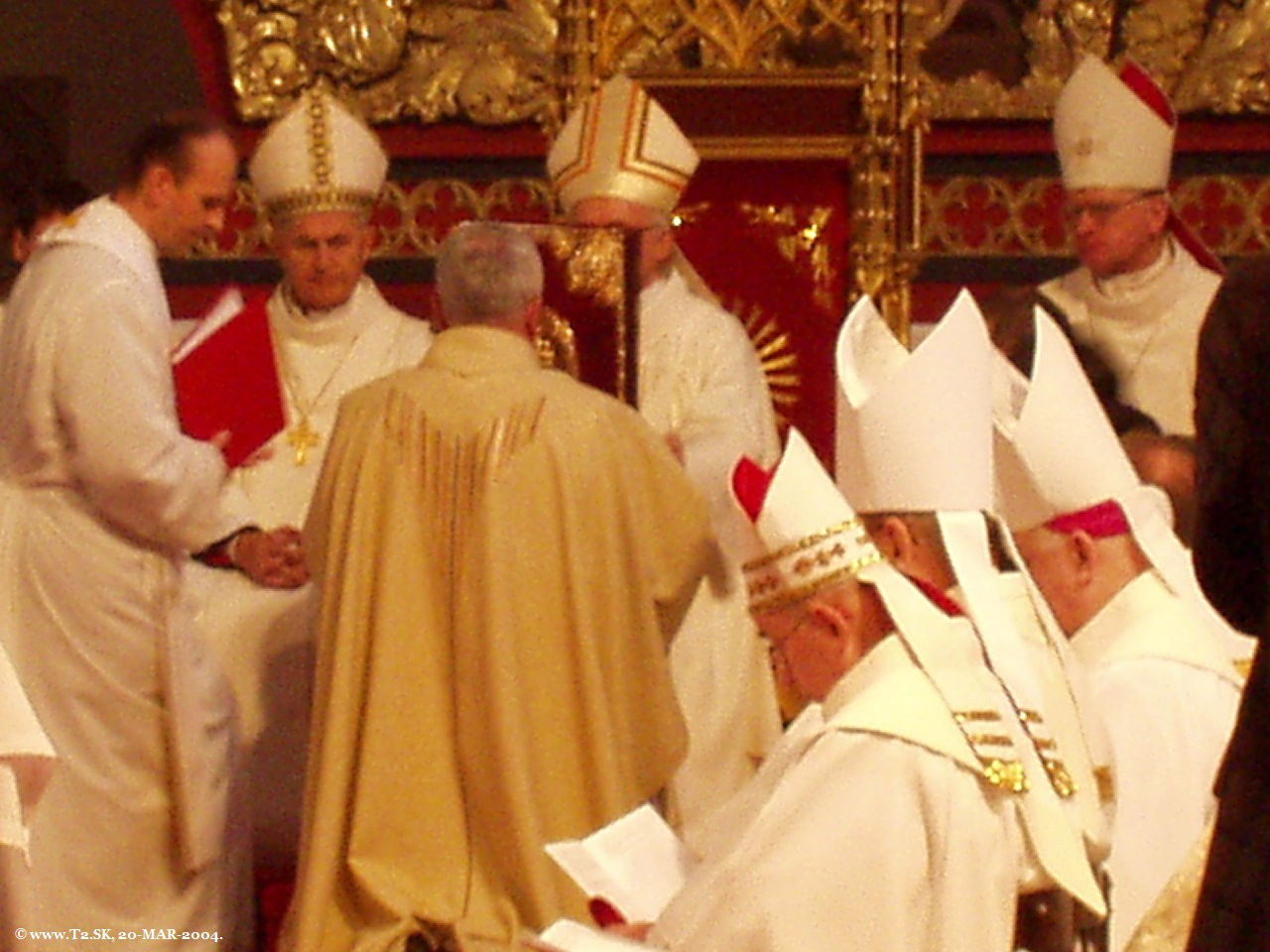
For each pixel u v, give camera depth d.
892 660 10.49
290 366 20.36
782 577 10.67
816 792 10.24
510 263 16.75
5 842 12.54
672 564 16.72
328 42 25.00
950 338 11.18
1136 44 24.95
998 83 25.03
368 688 16.23
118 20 30.22
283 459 20.12
